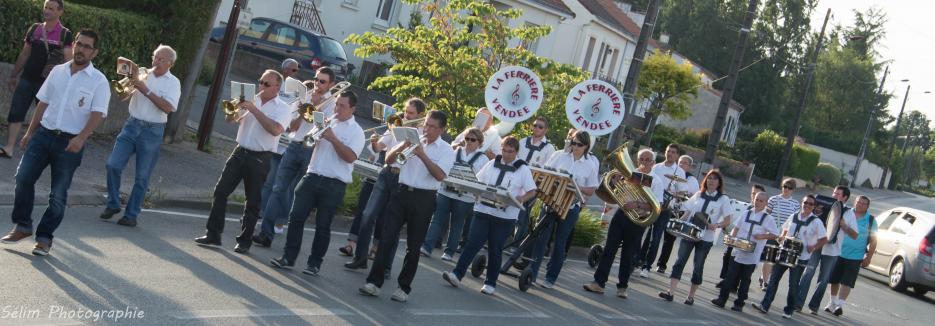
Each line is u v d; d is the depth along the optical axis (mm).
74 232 9297
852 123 93062
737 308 13781
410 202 9234
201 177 13828
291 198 12016
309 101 11750
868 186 82438
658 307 12586
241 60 27766
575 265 15469
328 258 11000
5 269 7500
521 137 17234
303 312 8094
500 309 10141
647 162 12414
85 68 8219
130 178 12297
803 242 14156
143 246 9344
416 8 36812
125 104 15438
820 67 91938
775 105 83688
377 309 8844
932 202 81562
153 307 7258
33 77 11773
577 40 41938
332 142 9320
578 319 10539
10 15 13273
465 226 13906
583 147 11883
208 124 16156
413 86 17125
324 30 33344
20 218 8336
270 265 9781
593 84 13523
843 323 14828
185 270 8703
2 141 12586
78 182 11336
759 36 84250
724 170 51875
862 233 15734
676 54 62500
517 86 13812
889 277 21766
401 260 11938
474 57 17125
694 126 63062
